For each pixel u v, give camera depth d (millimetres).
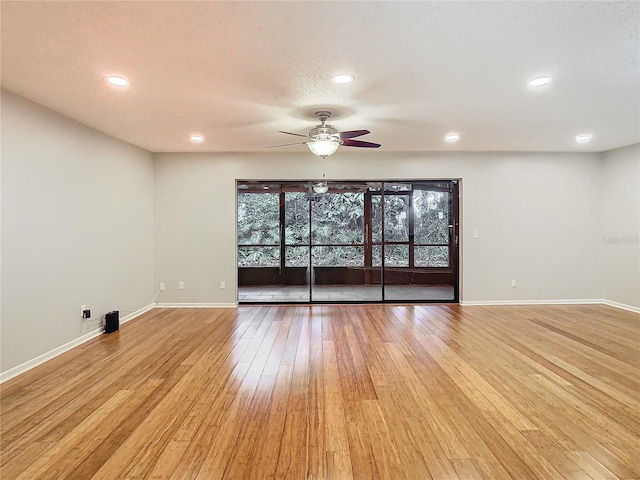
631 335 4512
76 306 4203
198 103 3574
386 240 6586
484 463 2113
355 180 6332
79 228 4258
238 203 6453
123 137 4969
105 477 2002
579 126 4512
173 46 2447
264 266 6555
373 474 2027
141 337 4520
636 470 2041
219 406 2783
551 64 2754
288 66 2758
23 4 1966
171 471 2051
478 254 6238
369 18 2127
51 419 2598
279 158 6141
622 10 2053
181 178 6082
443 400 2867
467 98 3475
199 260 6129
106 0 1938
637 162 5609
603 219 6238
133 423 2545
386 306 6234
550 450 2227
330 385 3143
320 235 6562
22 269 3441
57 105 3641
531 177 6215
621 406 2754
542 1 1972
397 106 3699
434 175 6180
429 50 2521
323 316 5566
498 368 3490
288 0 1953
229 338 4473
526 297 6277
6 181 3271
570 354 3857
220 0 1947
